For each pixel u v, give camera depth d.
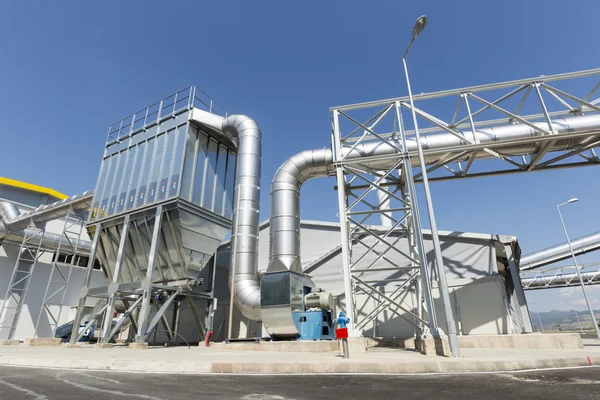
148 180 21.81
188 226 20.11
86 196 25.67
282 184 18.66
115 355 10.73
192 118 21.94
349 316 13.56
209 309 21.50
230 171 24.28
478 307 19.25
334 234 23.52
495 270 19.66
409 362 8.03
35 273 29.98
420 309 16.03
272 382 6.44
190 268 20.28
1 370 8.12
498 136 16.73
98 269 34.59
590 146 16.61
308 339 15.85
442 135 17.45
